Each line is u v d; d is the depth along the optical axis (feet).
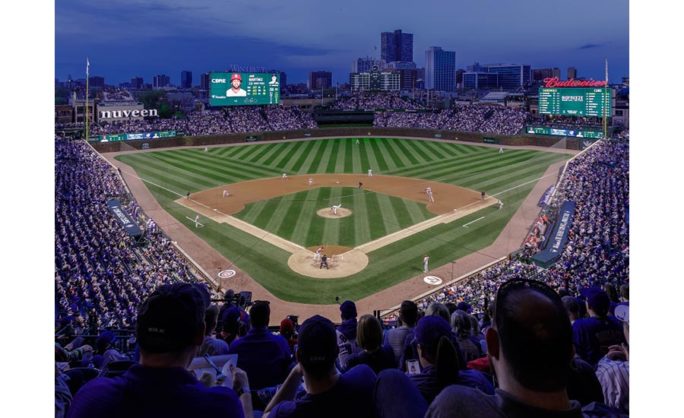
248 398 17.24
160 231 140.77
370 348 25.26
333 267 117.39
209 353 27.22
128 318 81.71
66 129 299.38
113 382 12.96
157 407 12.44
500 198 179.52
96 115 355.77
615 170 191.42
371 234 140.97
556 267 107.34
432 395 17.33
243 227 148.15
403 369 25.30
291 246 131.75
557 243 122.93
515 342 10.31
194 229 146.51
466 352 29.14
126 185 196.13
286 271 115.44
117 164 252.01
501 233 141.28
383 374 15.05
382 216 158.10
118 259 113.09
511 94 575.79
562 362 10.29
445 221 152.56
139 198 182.09
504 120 341.62
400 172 231.09
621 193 158.20
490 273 109.50
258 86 376.27
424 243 133.39
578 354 28.09
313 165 252.21
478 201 175.83
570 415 10.30
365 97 434.30
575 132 299.79
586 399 18.16
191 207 170.60
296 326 74.23
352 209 166.30
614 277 90.33
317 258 122.01
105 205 156.35
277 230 145.07
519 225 148.05
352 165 250.78
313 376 15.58
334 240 135.95
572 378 18.13
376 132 364.38
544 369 10.13
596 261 104.27
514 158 264.52
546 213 151.53
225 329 39.01
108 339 46.29
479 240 135.64
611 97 300.20
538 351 10.04
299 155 284.41
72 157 219.20
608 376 20.90
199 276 113.09
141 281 100.48
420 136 355.56
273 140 347.77
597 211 142.72
